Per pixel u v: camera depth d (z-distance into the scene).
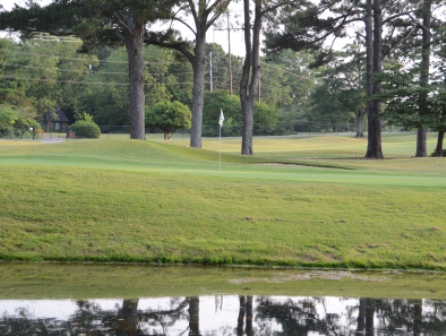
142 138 34.12
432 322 7.32
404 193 13.91
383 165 30.55
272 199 13.30
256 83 36.50
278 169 22.52
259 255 10.87
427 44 36.75
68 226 11.59
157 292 8.61
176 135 81.94
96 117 87.38
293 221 12.11
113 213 12.12
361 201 13.31
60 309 7.57
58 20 30.30
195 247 11.04
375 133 38.69
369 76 38.16
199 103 35.19
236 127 80.00
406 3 39.75
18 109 70.50
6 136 63.16
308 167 25.33
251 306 7.95
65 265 10.43
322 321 7.30
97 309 7.60
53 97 88.56
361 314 7.65
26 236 11.23
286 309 7.84
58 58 89.38
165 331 6.75
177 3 31.14
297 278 9.83
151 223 11.80
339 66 76.19
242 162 29.42
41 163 21.03
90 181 13.97
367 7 37.62
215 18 34.41
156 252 10.89
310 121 98.00
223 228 11.71
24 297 8.16
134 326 6.90
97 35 32.91
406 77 34.72
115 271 10.05
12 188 13.04
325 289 9.07
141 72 33.81
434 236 11.66
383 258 10.88
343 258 10.86
